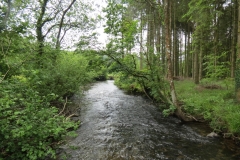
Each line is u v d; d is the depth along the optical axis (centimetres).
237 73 737
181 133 685
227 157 486
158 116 949
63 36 1250
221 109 681
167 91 1005
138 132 702
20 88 373
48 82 820
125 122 839
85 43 1012
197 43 1562
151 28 1839
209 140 605
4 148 331
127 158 489
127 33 1005
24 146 311
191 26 2234
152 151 534
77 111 1019
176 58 2500
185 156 500
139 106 1216
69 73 1024
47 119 358
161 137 647
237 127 544
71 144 572
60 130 341
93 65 1089
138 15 1731
